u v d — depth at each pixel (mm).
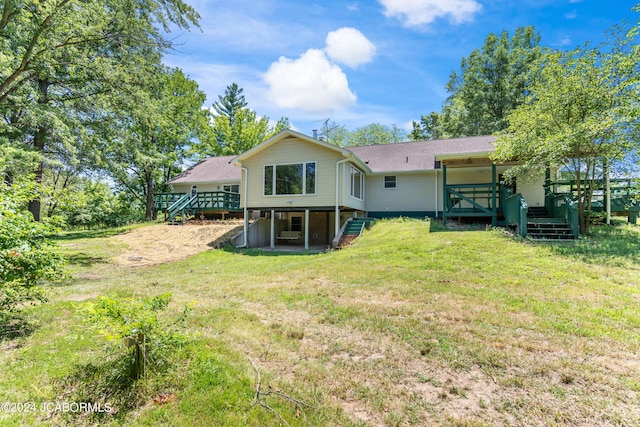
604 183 10648
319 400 2709
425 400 2719
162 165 25031
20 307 4977
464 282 6062
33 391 2754
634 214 10984
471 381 2988
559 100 9273
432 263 7426
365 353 3564
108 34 11102
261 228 16328
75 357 3350
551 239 9039
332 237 17891
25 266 3838
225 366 3172
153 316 2928
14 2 8625
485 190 14508
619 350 3459
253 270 8680
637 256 6977
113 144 16141
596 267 6445
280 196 13992
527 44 28562
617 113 7918
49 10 8828
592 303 4770
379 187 16906
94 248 12383
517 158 12188
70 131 12648
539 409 2570
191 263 10391
